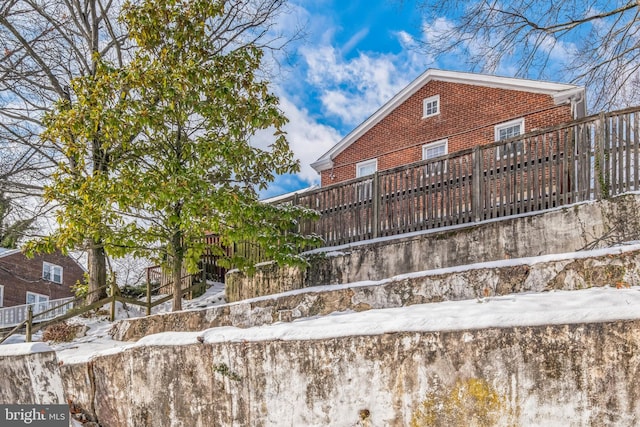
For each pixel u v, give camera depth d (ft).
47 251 32.83
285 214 33.12
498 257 28.07
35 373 24.32
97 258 46.73
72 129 30.94
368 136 64.18
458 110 56.65
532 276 22.50
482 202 30.63
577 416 13.33
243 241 40.60
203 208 30.09
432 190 32.73
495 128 53.47
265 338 19.20
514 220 27.94
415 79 59.52
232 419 19.38
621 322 13.32
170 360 21.56
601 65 36.94
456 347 15.37
